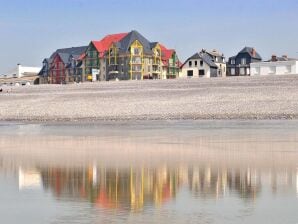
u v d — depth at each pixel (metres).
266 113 50.75
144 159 21.34
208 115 52.06
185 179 16.08
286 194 13.37
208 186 14.75
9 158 22.33
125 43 129.75
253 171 17.38
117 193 13.89
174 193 13.80
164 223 10.55
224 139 30.00
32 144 29.14
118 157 22.20
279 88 64.88
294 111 50.88
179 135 33.47
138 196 13.44
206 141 29.02
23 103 69.62
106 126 44.75
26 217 11.21
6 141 31.28
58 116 57.56
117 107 61.12
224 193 13.68
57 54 146.12
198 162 20.06
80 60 139.62
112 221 10.73
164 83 80.38
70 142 30.00
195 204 12.30
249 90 65.44
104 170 18.31
